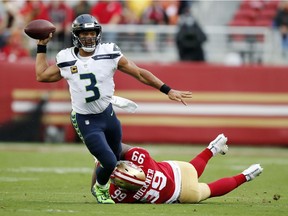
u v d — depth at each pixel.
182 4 63.34
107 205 25.03
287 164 43.22
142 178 25.08
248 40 59.56
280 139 54.06
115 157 25.08
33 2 58.44
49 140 54.62
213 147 27.06
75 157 45.59
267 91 54.09
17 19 58.84
